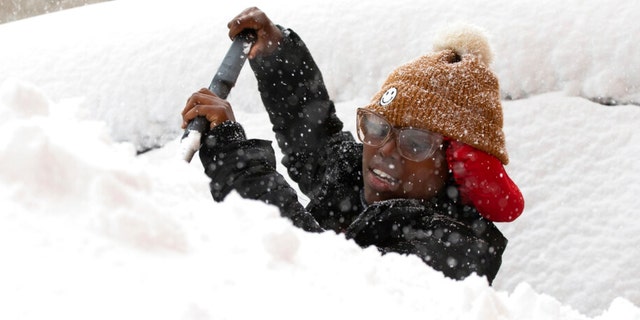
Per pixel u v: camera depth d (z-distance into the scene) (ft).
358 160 17.40
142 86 29.45
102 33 32.01
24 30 34.50
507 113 26.35
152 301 5.92
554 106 26.21
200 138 15.28
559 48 26.89
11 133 6.83
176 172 8.84
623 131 25.58
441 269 14.48
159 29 31.07
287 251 7.55
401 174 15.67
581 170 25.11
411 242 14.85
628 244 23.44
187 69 29.45
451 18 27.89
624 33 26.68
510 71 26.86
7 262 5.94
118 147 8.04
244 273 6.82
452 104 15.69
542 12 27.55
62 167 6.82
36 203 6.57
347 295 7.29
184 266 6.54
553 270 23.49
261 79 18.80
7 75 30.89
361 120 15.99
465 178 15.85
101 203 6.62
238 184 15.21
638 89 26.40
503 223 24.48
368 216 15.34
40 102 7.97
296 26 28.73
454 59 16.81
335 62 27.89
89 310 5.68
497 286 23.57
